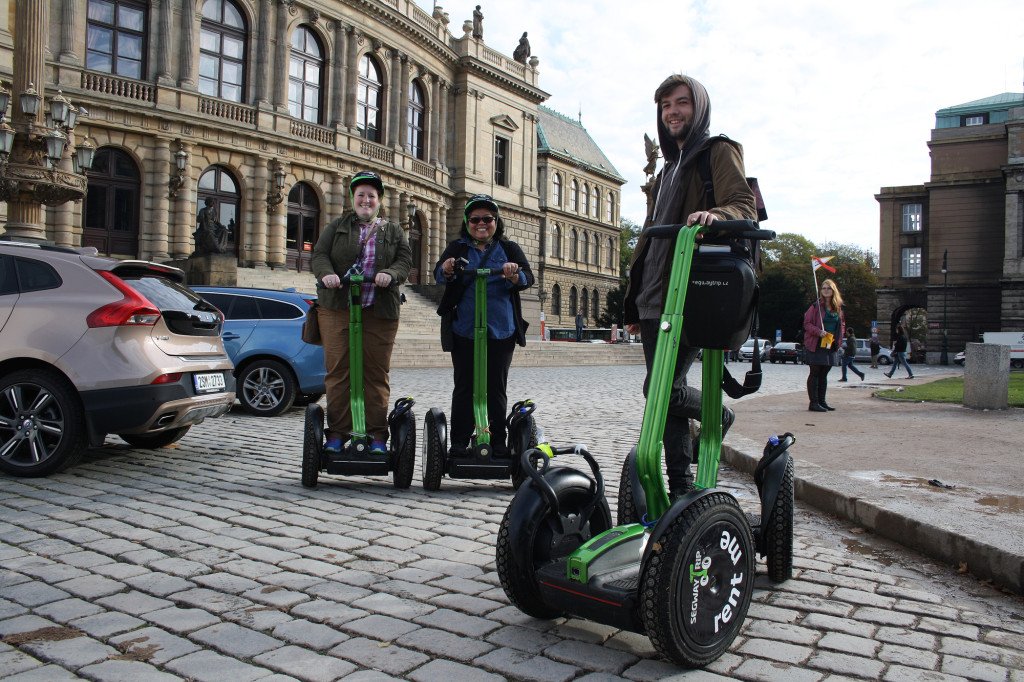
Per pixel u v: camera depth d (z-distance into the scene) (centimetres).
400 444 585
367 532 461
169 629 305
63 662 273
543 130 6925
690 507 264
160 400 611
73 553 409
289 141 3328
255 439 859
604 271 7656
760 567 404
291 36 3450
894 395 1386
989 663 283
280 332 1091
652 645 281
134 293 623
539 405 1339
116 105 2764
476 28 4722
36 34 1794
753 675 269
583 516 327
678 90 345
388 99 3981
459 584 365
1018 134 5038
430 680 261
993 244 5472
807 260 8088
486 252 578
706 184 330
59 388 604
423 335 3209
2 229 2444
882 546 446
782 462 372
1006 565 370
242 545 428
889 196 6000
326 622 314
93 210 2777
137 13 2900
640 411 1248
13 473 611
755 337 311
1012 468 616
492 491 596
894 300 5972
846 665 279
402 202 4109
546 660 279
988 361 1126
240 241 3238
